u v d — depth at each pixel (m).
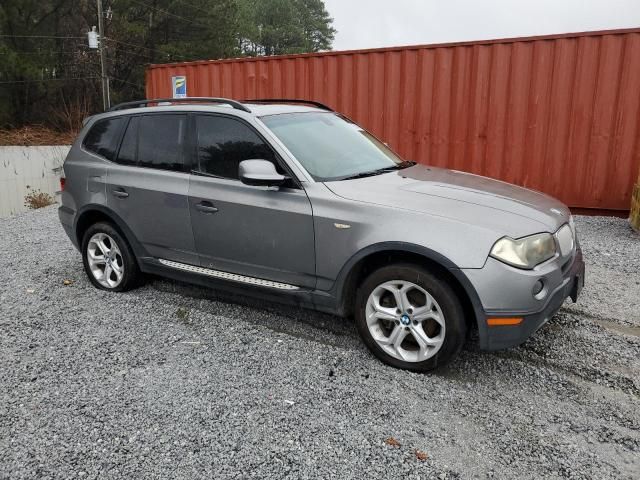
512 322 3.18
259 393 3.25
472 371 3.54
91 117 5.25
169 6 29.20
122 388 3.32
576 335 4.06
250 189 3.98
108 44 28.22
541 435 2.85
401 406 3.11
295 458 2.66
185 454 2.70
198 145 4.34
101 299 4.91
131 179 4.66
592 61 7.54
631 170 7.61
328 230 3.63
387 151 4.80
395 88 8.83
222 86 10.48
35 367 3.61
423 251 3.29
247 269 4.12
